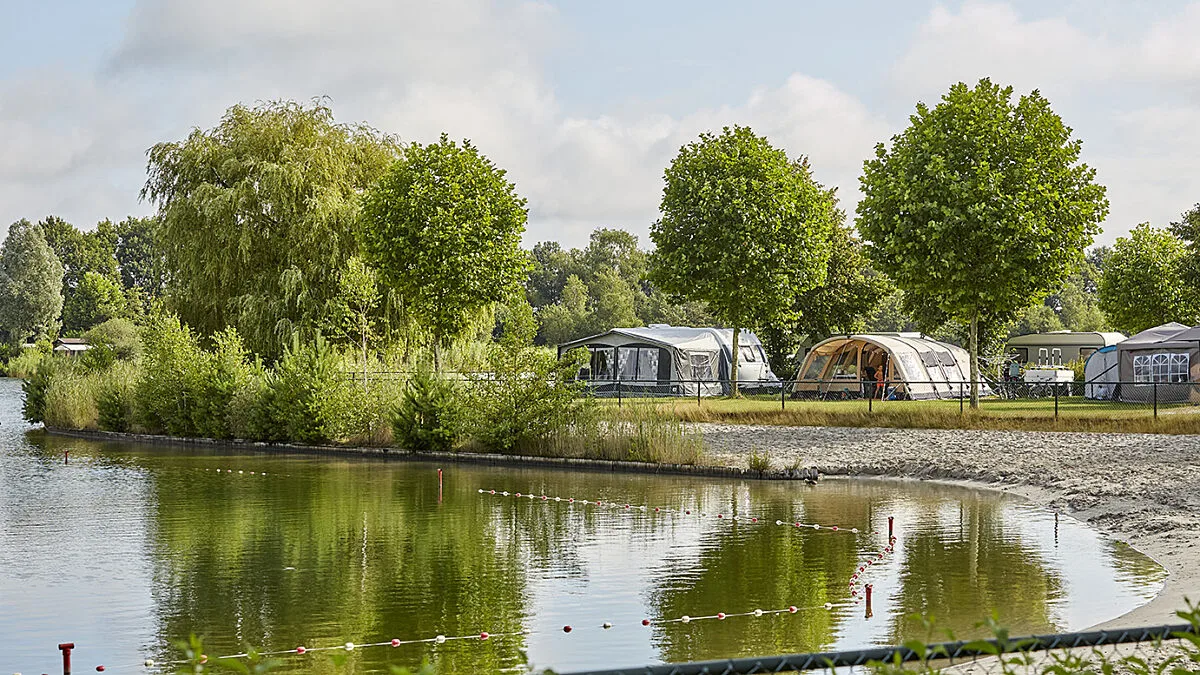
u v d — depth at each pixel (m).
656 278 41.41
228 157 39.06
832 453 24.38
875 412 29.53
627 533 15.52
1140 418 26.80
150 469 24.39
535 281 145.38
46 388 39.09
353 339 36.66
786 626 10.37
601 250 138.75
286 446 29.33
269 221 38.88
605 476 22.67
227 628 10.46
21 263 102.69
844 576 12.47
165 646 9.88
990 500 18.45
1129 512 16.09
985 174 31.03
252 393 30.94
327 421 28.75
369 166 40.53
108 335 76.81
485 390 26.36
